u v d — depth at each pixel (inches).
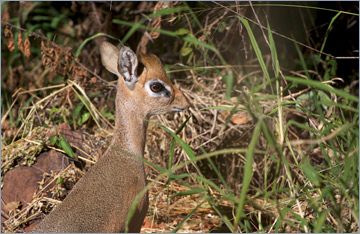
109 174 299.3
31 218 354.9
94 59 533.3
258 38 529.3
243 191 209.5
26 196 372.2
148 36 488.7
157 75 313.4
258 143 446.0
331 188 252.2
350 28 568.7
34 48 527.8
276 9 551.2
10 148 403.2
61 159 390.3
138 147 312.8
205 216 388.8
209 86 487.5
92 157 414.6
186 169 434.6
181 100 318.7
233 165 438.6
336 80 531.8
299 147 423.8
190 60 513.7
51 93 499.2
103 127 474.9
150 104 312.7
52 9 541.3
